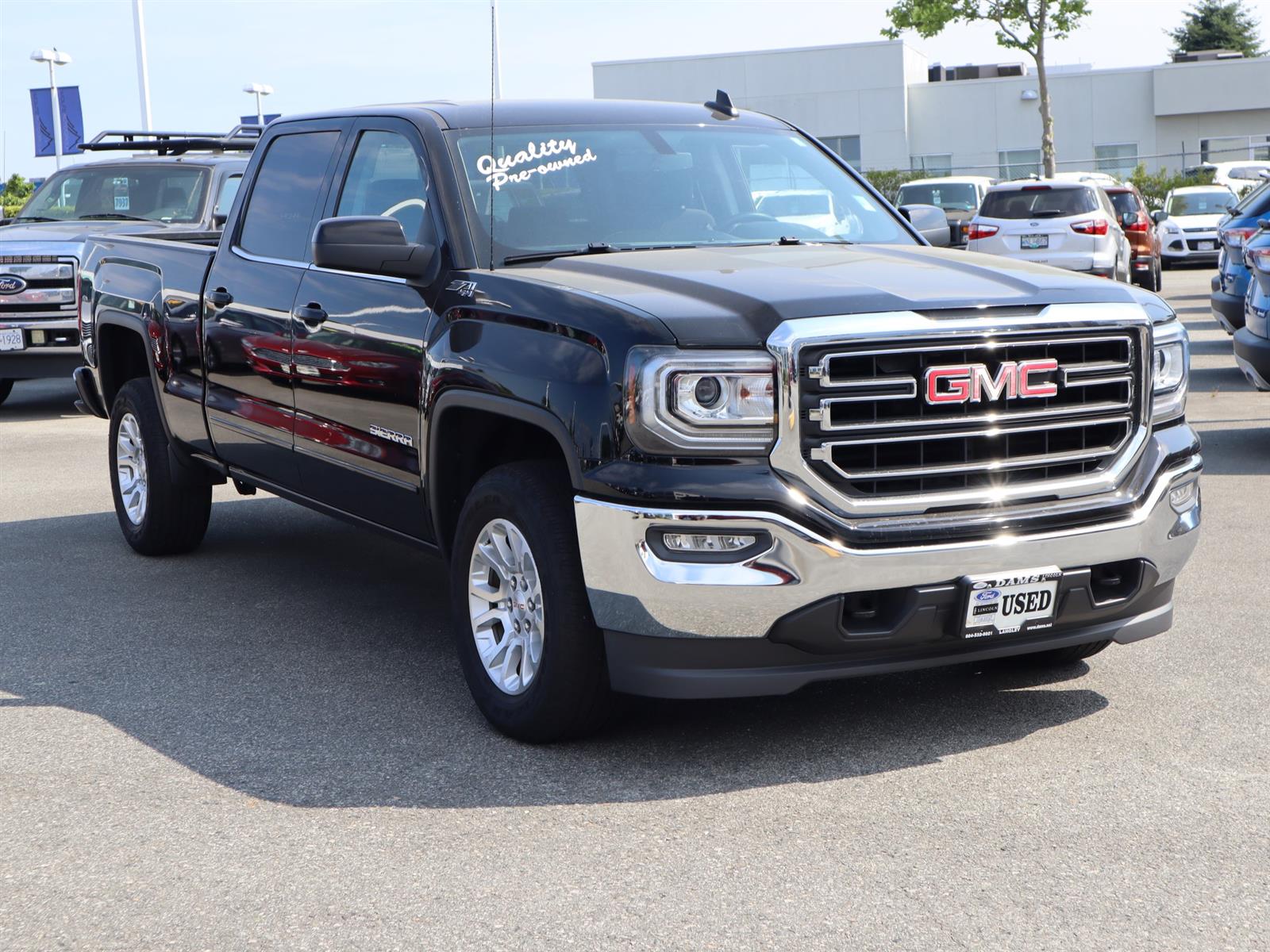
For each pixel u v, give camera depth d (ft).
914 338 12.53
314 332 17.30
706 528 12.26
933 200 87.56
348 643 18.06
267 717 15.14
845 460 12.50
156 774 13.52
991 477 13.03
